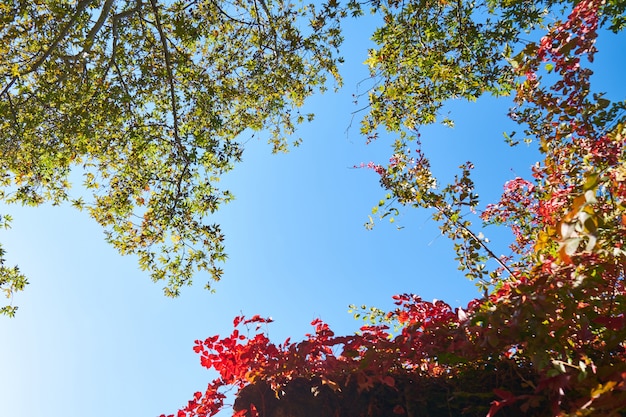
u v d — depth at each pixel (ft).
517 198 12.48
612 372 5.02
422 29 22.58
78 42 24.73
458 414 6.44
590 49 7.79
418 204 13.08
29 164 26.81
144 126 27.78
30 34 25.09
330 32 26.27
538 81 8.54
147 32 28.14
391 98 22.65
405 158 13.89
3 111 22.81
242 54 28.86
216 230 27.02
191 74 28.02
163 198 27.07
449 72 22.41
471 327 6.30
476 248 11.61
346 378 7.10
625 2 11.15
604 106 7.89
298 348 7.38
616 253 5.58
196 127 28.99
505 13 18.98
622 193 6.30
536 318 5.58
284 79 28.14
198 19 27.07
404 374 6.96
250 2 28.17
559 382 5.24
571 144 8.57
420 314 8.00
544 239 5.82
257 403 7.31
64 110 25.52
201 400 7.88
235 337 7.88
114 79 26.73
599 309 6.30
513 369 6.43
